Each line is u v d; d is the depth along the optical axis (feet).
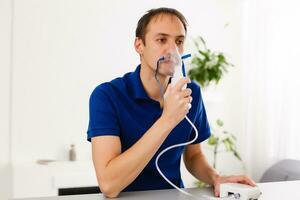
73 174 8.29
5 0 8.68
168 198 3.21
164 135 3.16
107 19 9.74
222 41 11.22
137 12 10.07
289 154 9.48
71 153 9.07
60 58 9.25
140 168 3.20
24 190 8.02
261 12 10.57
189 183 10.48
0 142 8.66
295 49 9.38
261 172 10.43
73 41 9.39
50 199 3.13
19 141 8.84
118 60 9.85
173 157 4.16
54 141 9.18
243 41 11.35
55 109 9.20
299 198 3.25
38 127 9.04
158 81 3.73
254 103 10.80
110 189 3.18
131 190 3.94
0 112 8.68
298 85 9.27
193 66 10.43
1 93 8.68
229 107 11.39
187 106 3.19
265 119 10.34
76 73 9.41
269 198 3.21
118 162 3.19
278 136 9.88
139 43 3.79
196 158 4.52
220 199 3.23
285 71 9.67
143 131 3.95
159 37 3.49
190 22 10.80
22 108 8.88
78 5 9.43
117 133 3.64
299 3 9.30
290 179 8.09
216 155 11.18
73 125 9.38
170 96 3.17
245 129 11.20
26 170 8.04
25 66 8.91
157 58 3.48
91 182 8.41
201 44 10.87
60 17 9.25
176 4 10.62
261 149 10.46
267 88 10.30
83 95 9.48
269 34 10.28
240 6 11.39
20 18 8.86
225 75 11.27
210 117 11.15
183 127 4.15
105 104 3.76
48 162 8.59
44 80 9.09
